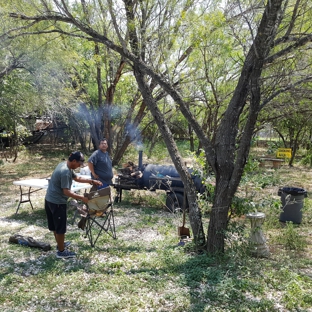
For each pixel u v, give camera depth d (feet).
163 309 12.40
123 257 17.28
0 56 32.09
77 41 36.94
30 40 29.78
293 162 61.77
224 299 13.02
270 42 13.91
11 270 15.40
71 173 16.84
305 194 24.62
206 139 16.99
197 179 24.99
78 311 12.16
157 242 19.67
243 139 15.65
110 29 21.49
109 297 13.12
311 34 14.96
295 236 20.51
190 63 23.57
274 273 15.49
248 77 15.96
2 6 19.25
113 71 48.96
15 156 56.24
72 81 48.01
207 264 16.20
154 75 17.21
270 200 18.48
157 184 27.25
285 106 23.03
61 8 18.06
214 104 28.78
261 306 12.55
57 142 80.07
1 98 39.78
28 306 12.53
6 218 24.35
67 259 16.88
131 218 25.11
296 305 12.77
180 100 17.04
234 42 23.59
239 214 18.08
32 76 39.27
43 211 26.30
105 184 25.07
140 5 18.06
